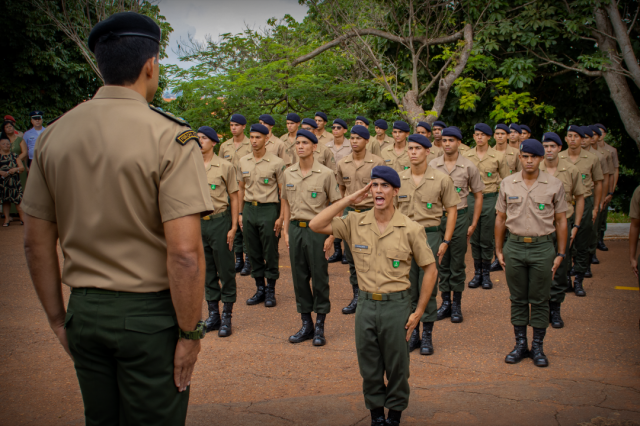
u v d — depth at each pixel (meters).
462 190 6.25
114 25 1.91
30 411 3.75
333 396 3.98
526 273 4.83
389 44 13.73
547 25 11.73
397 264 3.42
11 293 6.80
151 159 1.82
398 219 3.51
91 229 1.85
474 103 12.64
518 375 4.55
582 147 8.43
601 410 3.57
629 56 11.08
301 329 5.50
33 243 1.95
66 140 1.85
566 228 4.89
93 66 14.53
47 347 5.07
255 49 13.66
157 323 1.90
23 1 14.02
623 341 5.31
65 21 14.50
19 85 14.96
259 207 6.50
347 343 5.36
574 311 6.32
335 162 8.93
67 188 1.85
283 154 9.45
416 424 3.43
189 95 12.37
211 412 3.63
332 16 12.84
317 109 12.86
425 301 3.52
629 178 15.52
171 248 1.84
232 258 5.70
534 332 4.87
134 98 1.92
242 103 12.52
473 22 12.28
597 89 13.80
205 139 5.77
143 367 1.88
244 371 4.65
